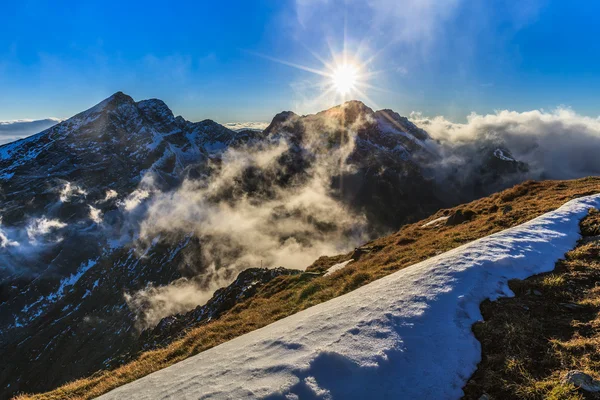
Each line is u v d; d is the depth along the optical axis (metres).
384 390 7.12
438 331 8.66
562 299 9.23
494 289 10.26
